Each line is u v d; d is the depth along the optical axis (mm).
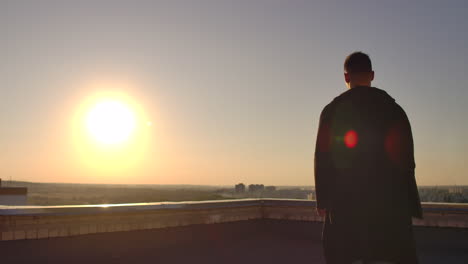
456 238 5301
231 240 6285
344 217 2279
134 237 5156
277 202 6910
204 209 6035
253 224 6883
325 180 2359
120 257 4945
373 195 2229
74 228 4598
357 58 2479
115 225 4965
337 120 2371
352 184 2271
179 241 5688
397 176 2236
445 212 5434
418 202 2236
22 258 4168
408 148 2258
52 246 4398
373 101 2342
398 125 2281
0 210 4078
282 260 5059
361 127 2305
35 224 4293
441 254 5160
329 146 2369
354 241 2240
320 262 4988
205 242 5996
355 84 2477
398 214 2203
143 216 5277
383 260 2184
